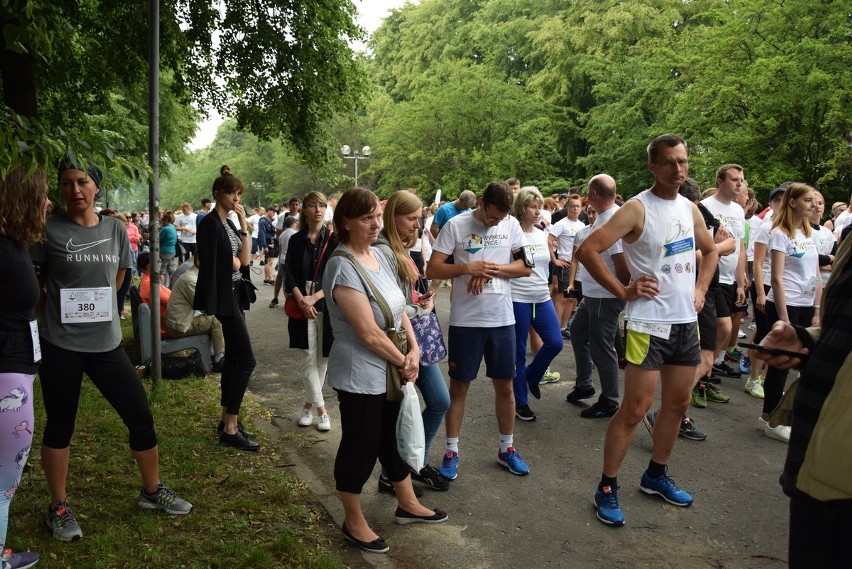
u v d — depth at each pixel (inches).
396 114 1289.4
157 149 216.1
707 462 179.2
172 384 233.9
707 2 1053.2
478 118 1186.6
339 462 128.4
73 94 332.5
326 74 348.2
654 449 155.6
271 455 175.2
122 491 146.5
